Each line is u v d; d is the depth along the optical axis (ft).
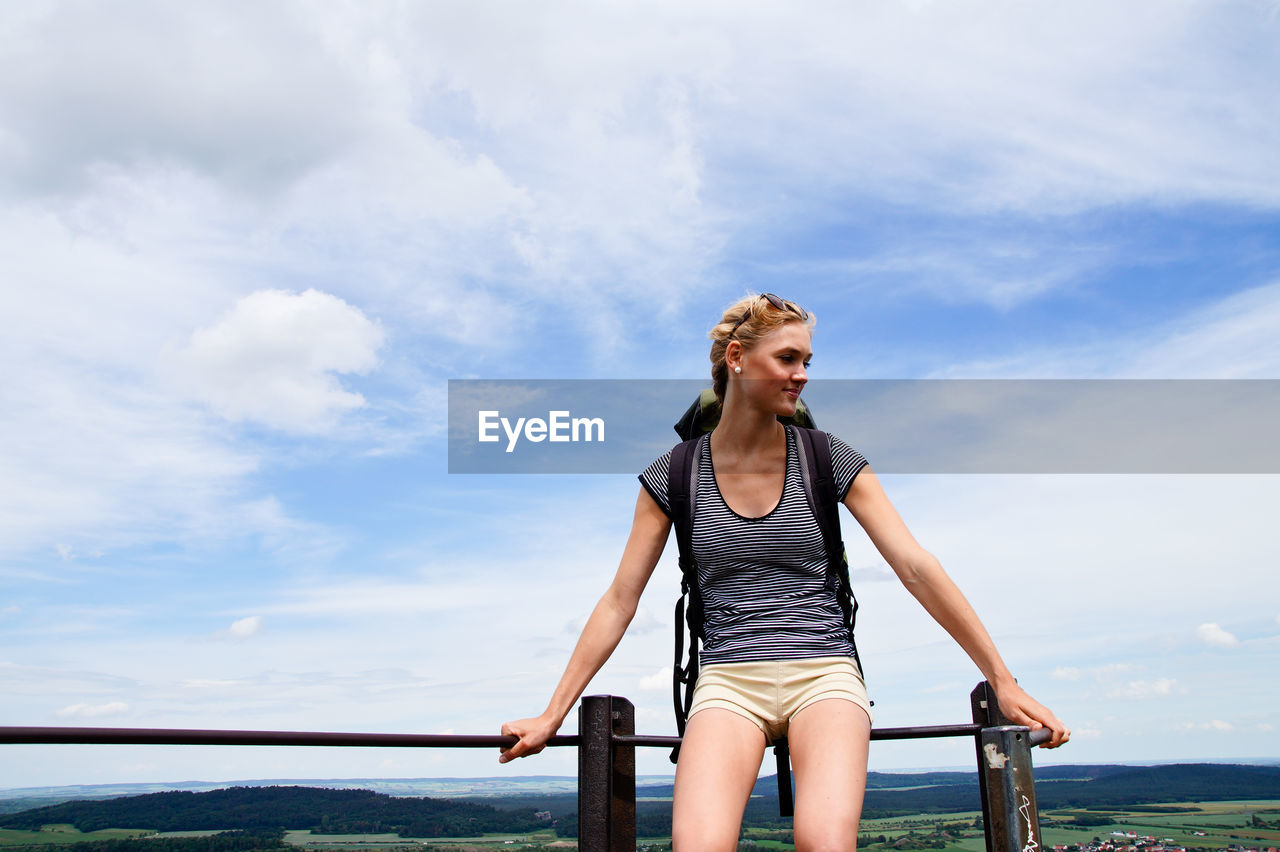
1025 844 7.84
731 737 7.00
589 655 7.84
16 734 5.57
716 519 7.69
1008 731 8.08
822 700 7.03
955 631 7.16
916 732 8.45
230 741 6.30
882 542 7.56
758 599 7.53
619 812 8.23
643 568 8.05
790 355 7.45
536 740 7.50
